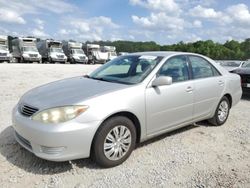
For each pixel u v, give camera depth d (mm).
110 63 5203
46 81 12461
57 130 3234
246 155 4219
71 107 3355
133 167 3717
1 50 32375
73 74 17188
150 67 4375
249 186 3287
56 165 3668
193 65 5020
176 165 3805
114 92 3715
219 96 5430
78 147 3354
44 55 37312
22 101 3896
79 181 3309
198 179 3426
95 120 3418
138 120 3914
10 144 4285
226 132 5305
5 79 12500
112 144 3648
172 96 4355
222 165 3842
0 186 3141
